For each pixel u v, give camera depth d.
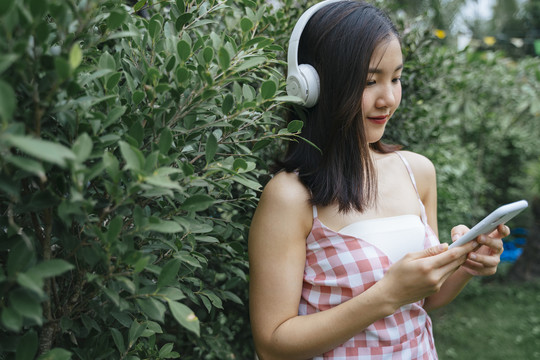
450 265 1.18
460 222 4.35
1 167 0.68
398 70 1.28
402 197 1.40
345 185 1.26
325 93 1.27
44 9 0.65
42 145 0.55
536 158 6.27
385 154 1.51
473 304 4.95
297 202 1.26
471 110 4.56
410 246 1.31
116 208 0.82
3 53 0.62
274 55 1.18
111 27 0.81
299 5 2.14
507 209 1.11
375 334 1.24
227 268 1.64
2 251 0.86
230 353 1.86
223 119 1.01
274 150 1.86
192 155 1.11
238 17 1.86
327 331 1.16
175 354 1.12
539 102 4.77
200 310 1.64
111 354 1.02
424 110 2.31
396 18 2.28
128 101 0.97
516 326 4.38
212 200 0.89
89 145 0.68
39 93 0.71
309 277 1.28
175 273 0.84
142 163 0.74
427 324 1.40
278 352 1.20
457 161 4.57
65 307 0.91
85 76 0.84
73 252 0.84
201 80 0.93
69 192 0.85
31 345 0.74
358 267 1.23
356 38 1.22
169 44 1.01
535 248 5.72
